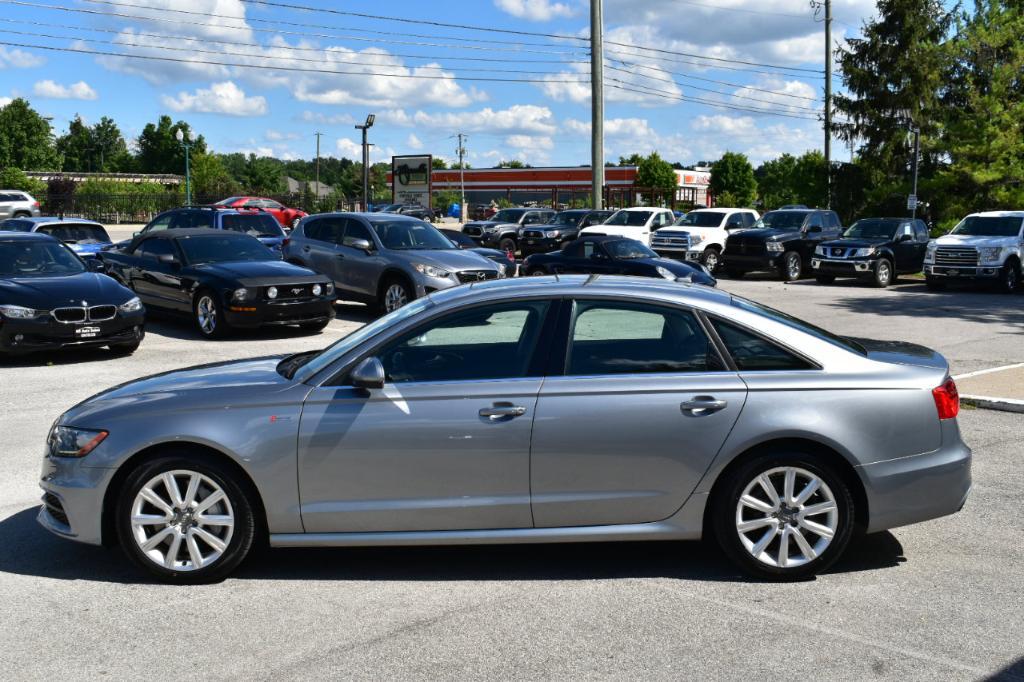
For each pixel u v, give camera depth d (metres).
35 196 54.16
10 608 4.46
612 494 4.63
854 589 4.59
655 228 30.03
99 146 135.62
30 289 11.59
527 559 5.07
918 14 38.16
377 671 3.77
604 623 4.21
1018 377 10.08
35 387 10.16
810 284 25.61
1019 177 31.91
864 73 38.59
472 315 4.76
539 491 4.62
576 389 4.60
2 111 90.56
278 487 4.64
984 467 6.82
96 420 4.76
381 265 15.85
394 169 57.66
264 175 102.69
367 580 4.79
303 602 4.50
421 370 4.71
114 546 5.29
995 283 23.75
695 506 4.63
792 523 4.65
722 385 4.60
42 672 3.79
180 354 12.52
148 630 4.19
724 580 4.72
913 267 25.64
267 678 3.72
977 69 34.88
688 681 3.66
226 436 4.61
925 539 5.33
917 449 4.66
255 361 5.54
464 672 3.75
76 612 4.40
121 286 12.54
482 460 4.60
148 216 55.47
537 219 37.50
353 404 4.62
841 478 4.63
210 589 4.68
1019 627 4.15
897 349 5.18
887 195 37.16
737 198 89.38
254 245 15.48
